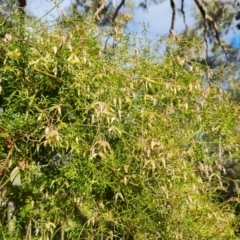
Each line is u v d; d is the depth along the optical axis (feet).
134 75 5.71
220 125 6.16
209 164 6.20
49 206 5.07
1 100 5.06
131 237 5.43
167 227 5.22
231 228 6.27
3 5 5.28
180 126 6.07
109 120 4.93
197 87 5.87
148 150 4.91
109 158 4.98
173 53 6.22
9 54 4.57
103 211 5.08
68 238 5.07
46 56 4.76
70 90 4.90
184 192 5.48
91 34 5.48
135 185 5.21
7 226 4.95
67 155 5.10
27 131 4.83
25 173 4.91
